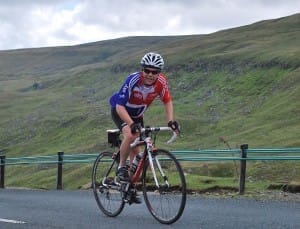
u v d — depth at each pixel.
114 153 8.68
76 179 49.72
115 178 8.51
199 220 8.02
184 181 7.21
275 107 96.56
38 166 78.81
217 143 78.81
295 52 136.38
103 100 155.50
